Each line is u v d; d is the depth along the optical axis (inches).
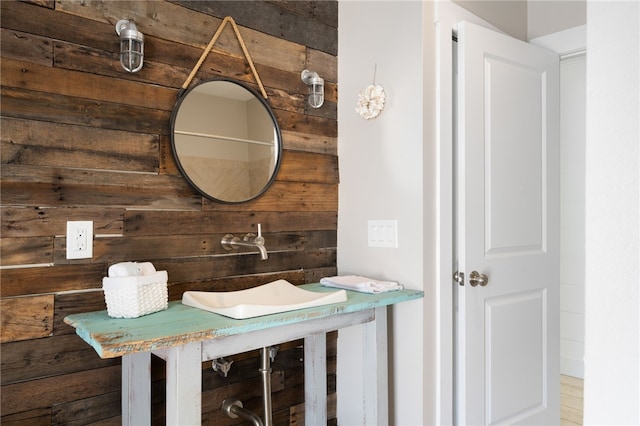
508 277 79.1
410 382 72.2
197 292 61.8
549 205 86.7
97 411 58.5
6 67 52.7
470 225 73.7
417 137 72.1
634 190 22.0
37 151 54.6
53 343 55.5
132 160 61.5
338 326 61.9
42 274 54.8
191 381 47.0
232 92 71.6
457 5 76.1
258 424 64.7
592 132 23.8
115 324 49.1
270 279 76.2
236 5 72.6
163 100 64.4
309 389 73.5
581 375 130.3
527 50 83.1
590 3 24.1
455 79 78.0
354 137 83.0
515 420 80.2
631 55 22.4
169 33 65.2
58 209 55.9
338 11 86.7
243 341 51.4
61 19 56.2
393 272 75.7
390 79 76.5
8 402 52.6
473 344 73.9
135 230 61.8
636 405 21.8
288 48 79.1
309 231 81.8
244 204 73.0
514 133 80.9
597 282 23.3
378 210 78.4
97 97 58.8
